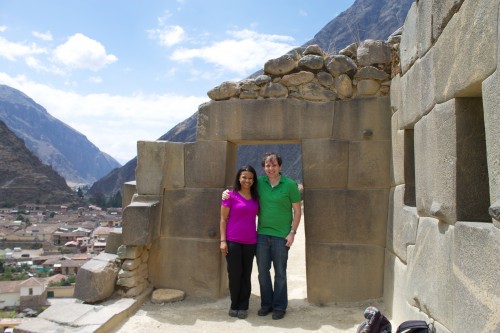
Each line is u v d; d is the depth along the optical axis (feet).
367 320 11.68
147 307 17.44
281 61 17.94
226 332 15.05
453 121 9.87
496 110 7.69
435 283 10.84
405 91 14.17
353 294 17.33
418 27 12.49
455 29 9.61
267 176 16.94
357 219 17.34
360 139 17.35
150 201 18.69
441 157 10.55
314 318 16.21
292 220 16.87
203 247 18.63
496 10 7.68
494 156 7.78
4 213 304.71
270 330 15.17
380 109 17.19
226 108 18.48
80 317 14.89
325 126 17.63
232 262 16.49
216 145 18.58
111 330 14.92
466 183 9.71
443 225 10.62
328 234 17.53
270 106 18.07
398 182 15.37
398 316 14.51
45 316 14.94
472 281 8.60
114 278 17.62
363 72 17.29
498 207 7.39
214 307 17.66
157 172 18.79
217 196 18.56
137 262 17.98
